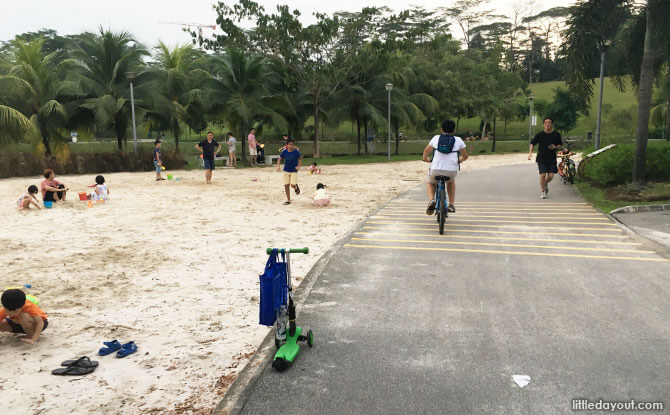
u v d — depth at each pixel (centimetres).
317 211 1143
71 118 2764
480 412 331
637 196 1105
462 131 6962
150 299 570
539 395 349
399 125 4056
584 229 862
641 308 501
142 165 2398
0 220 1076
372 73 3578
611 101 7438
